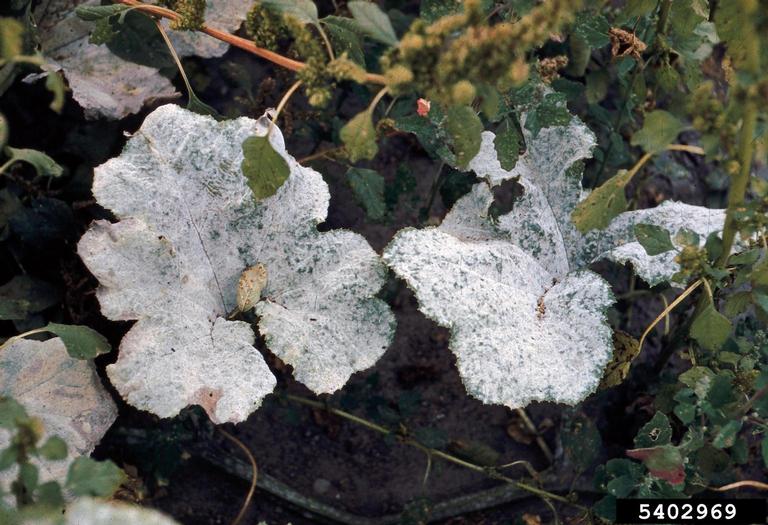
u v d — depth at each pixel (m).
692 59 1.58
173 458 1.61
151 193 1.46
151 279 1.45
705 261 1.43
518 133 1.54
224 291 1.49
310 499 1.66
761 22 1.33
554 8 1.32
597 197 1.43
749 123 1.38
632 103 1.66
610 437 1.70
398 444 1.70
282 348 1.45
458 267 1.46
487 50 1.33
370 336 1.46
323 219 1.50
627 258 1.49
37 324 1.58
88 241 1.44
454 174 1.63
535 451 1.70
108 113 1.59
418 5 1.88
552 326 1.48
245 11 1.64
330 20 1.46
